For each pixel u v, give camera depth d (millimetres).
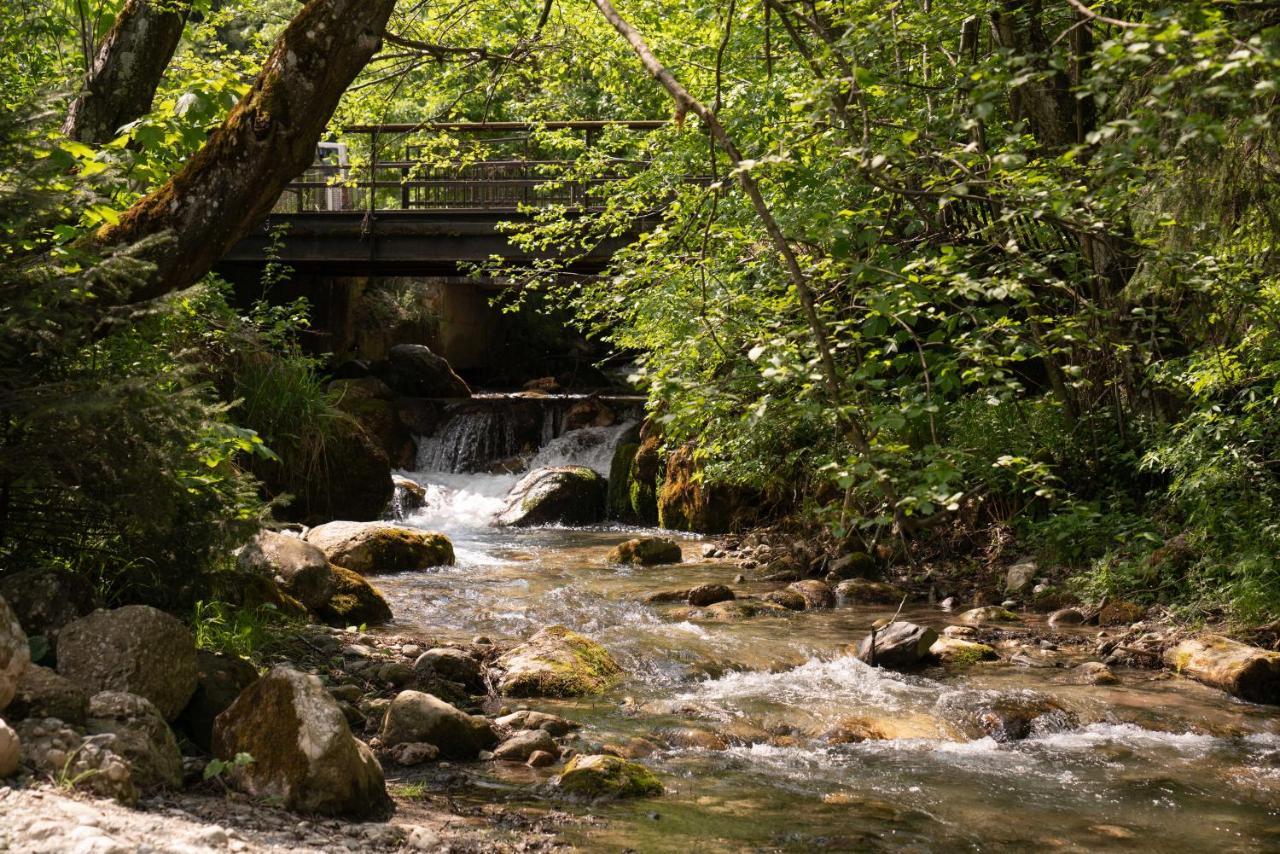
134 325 6031
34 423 5305
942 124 7555
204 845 3551
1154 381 10172
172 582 6426
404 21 12766
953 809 5305
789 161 4559
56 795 3707
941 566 11312
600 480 16812
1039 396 11898
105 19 9852
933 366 5348
